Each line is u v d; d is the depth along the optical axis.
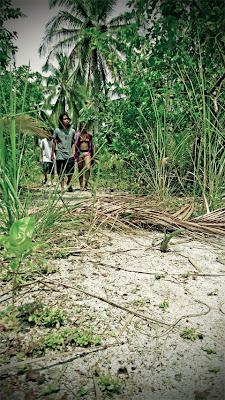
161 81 6.34
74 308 2.26
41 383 1.63
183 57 5.67
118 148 6.61
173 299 2.41
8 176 3.30
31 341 1.92
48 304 2.30
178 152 5.34
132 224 4.00
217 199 4.57
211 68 5.52
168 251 3.35
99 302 2.34
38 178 6.13
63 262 2.99
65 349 1.88
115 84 6.75
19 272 2.73
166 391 1.60
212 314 2.23
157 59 6.02
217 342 1.95
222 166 4.51
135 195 5.33
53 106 23.39
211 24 5.18
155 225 4.12
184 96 5.86
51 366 1.74
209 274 2.83
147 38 6.25
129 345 1.92
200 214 4.43
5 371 1.70
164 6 5.68
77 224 3.89
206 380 1.67
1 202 3.36
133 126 6.54
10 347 1.88
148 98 6.18
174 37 5.65
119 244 3.50
